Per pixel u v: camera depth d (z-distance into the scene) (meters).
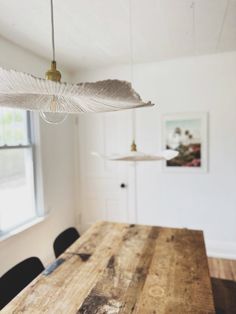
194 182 2.99
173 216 3.12
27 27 2.02
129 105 0.90
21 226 2.45
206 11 1.84
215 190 2.92
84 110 1.01
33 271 1.55
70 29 2.08
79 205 3.53
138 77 3.12
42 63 2.74
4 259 2.19
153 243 1.79
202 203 2.98
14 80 0.66
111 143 3.33
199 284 1.26
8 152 2.36
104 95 0.75
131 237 1.91
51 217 2.92
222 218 2.93
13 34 2.14
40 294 1.22
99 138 3.38
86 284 1.29
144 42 2.42
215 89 2.83
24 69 2.46
